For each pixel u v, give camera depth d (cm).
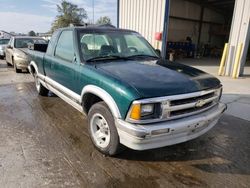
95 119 327
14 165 292
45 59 487
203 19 2270
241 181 273
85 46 372
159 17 1188
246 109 534
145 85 267
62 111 498
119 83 273
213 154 334
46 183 260
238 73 941
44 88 587
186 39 2130
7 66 1187
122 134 269
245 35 909
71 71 367
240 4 904
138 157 319
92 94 327
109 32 419
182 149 346
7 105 537
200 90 288
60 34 443
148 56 415
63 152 327
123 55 393
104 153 319
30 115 473
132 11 1334
